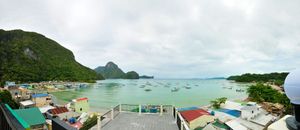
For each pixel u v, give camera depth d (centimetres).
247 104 4422
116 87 14288
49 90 9969
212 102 5400
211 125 2881
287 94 309
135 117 1213
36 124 2625
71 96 8412
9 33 14638
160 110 1302
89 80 16800
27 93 6456
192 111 3434
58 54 17038
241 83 18250
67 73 15112
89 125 1131
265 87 6156
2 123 423
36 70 12862
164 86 16350
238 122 3209
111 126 1022
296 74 295
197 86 16650
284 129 286
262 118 3509
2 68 10762
